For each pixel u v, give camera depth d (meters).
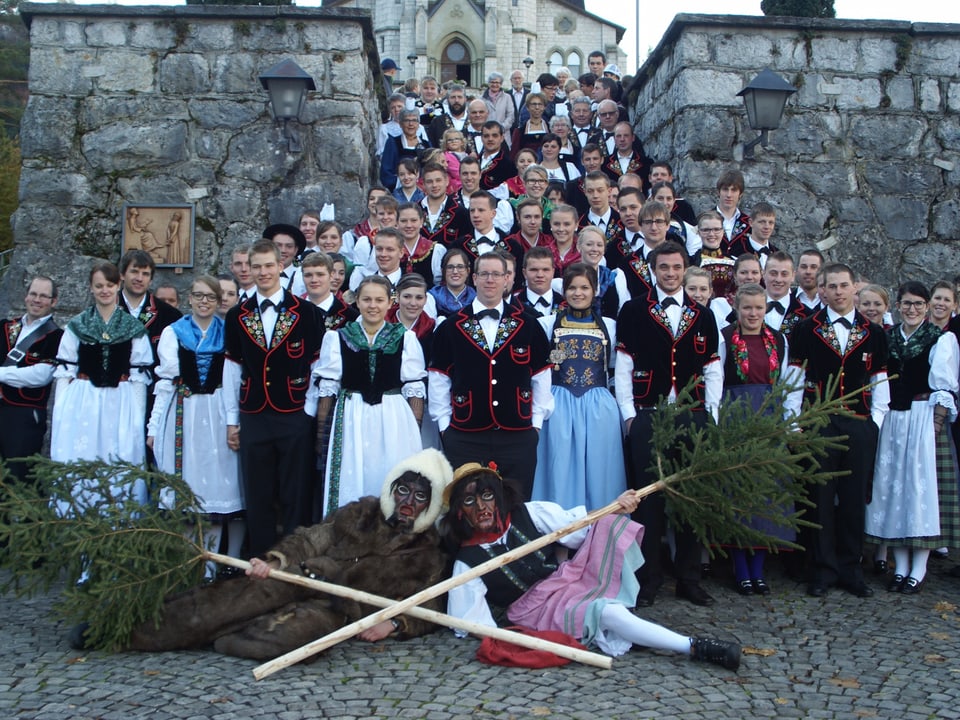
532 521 5.19
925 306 6.19
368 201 8.70
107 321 6.04
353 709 4.02
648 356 5.76
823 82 9.34
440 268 7.47
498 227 8.01
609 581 4.95
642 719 3.95
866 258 9.24
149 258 6.37
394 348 5.68
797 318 6.65
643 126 11.02
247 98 9.06
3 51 30.14
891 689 4.31
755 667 4.55
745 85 9.31
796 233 9.21
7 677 4.33
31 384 6.30
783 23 9.29
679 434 5.43
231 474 5.94
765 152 9.28
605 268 6.89
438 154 9.23
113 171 8.95
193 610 4.68
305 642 4.62
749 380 5.94
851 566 5.90
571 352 5.91
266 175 9.02
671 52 9.79
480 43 50.06
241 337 5.71
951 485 6.10
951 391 5.96
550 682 4.34
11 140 22.48
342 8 9.05
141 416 6.07
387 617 4.56
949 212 9.31
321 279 6.12
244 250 7.04
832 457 5.85
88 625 4.73
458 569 4.94
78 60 8.98
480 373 5.56
